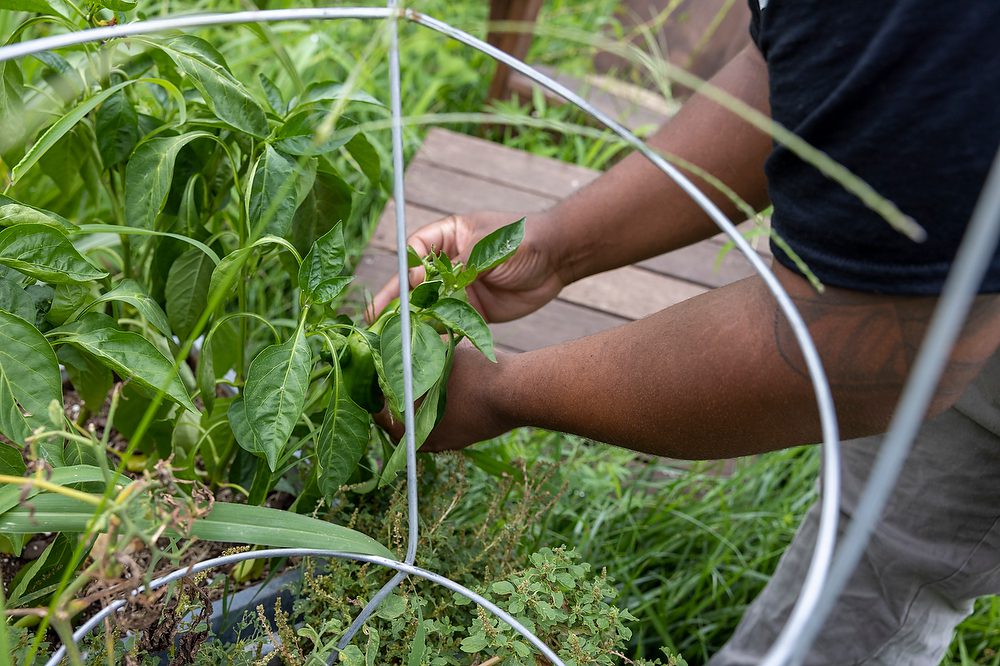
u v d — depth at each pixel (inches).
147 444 41.8
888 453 12.8
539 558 34.7
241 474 41.5
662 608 55.5
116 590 22.7
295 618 37.5
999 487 41.3
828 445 17.7
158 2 82.9
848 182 16.7
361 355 33.0
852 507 46.1
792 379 25.4
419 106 89.0
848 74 21.5
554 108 98.2
